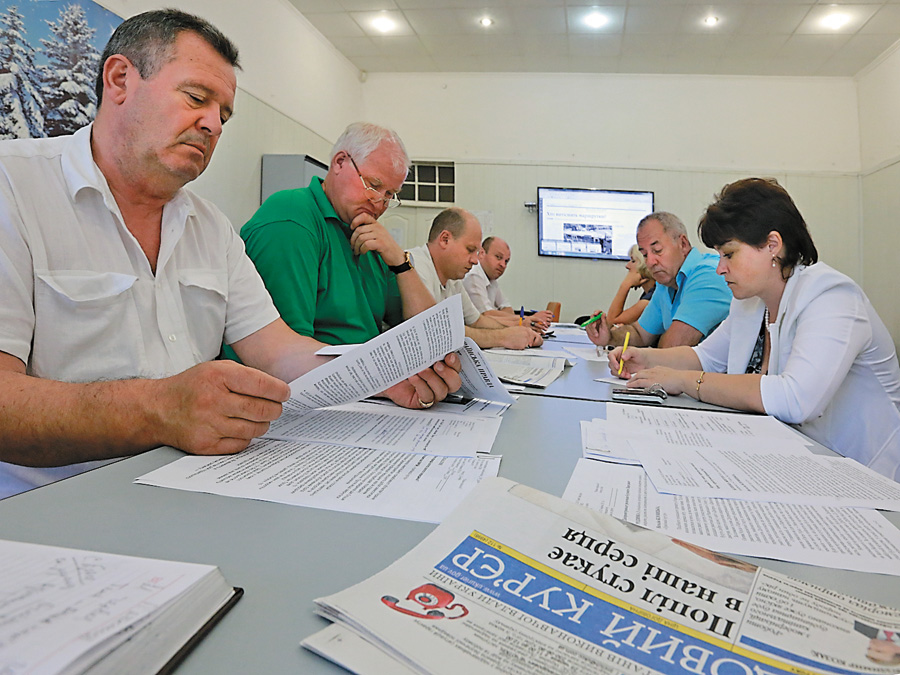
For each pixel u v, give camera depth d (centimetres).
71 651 19
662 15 430
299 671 24
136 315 88
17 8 209
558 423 78
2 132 205
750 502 48
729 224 115
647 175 552
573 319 561
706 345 142
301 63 451
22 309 74
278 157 392
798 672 24
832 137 531
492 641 25
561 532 36
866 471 58
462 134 567
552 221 559
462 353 83
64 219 81
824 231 532
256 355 103
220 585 29
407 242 569
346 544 37
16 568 25
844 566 36
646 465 58
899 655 26
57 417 54
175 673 23
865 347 102
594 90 554
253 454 58
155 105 83
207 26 89
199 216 102
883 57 484
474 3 425
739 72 531
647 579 31
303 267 129
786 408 91
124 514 41
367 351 67
